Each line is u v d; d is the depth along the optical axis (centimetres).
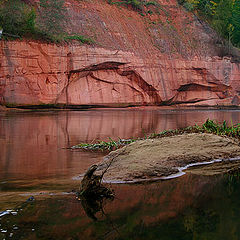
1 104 2603
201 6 4856
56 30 3200
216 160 652
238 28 5138
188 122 1669
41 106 2823
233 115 2322
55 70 2945
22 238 255
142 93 3569
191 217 286
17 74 2712
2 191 417
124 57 3447
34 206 341
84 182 401
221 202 332
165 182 458
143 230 258
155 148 657
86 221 288
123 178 480
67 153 764
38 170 564
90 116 2092
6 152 761
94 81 3272
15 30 2802
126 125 1497
